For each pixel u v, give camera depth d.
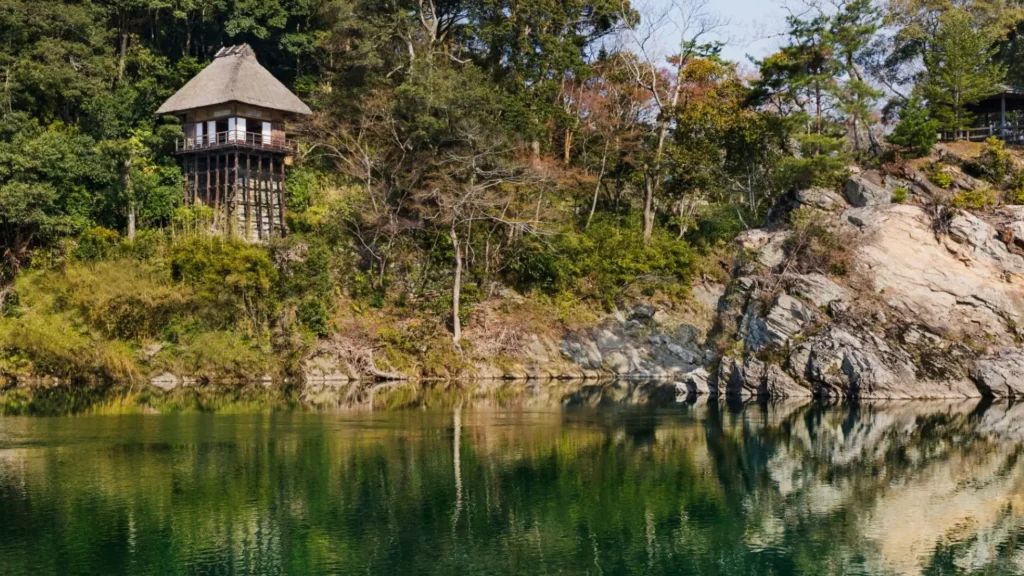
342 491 28.05
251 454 33.38
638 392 55.22
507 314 65.50
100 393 53.31
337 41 76.62
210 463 31.78
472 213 62.97
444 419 42.59
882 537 24.34
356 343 61.16
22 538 23.31
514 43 73.62
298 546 23.00
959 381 49.41
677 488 29.00
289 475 30.03
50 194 62.69
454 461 32.44
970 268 52.16
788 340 51.62
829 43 63.81
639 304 66.88
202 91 69.69
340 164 69.56
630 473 30.92
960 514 26.42
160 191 68.44
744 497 28.06
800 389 50.28
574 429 39.66
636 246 69.06
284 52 82.94
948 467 32.25
